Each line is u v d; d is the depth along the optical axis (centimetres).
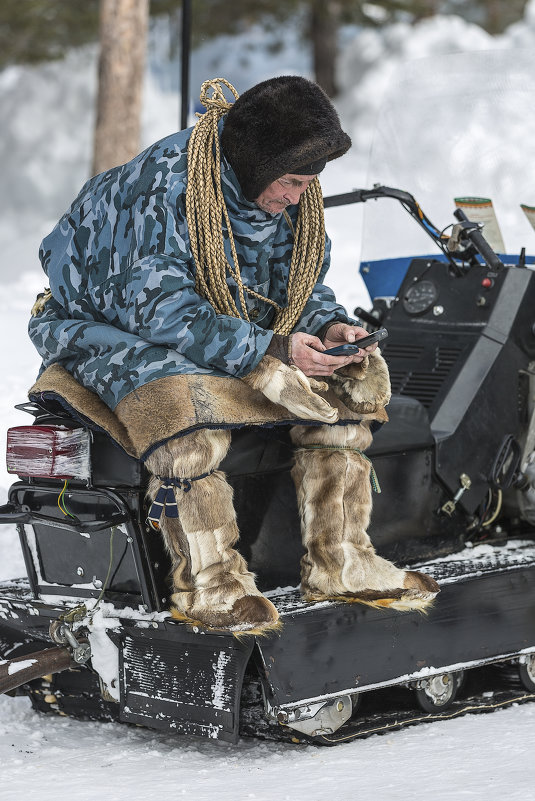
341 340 673
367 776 595
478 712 724
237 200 651
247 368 620
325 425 666
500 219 871
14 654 739
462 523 787
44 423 668
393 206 905
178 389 610
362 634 656
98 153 2819
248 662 638
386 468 740
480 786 572
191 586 629
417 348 823
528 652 734
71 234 672
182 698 632
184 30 1061
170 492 621
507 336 795
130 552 646
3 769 618
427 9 4897
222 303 649
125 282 640
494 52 901
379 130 920
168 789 578
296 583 707
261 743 669
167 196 634
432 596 668
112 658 662
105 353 638
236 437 663
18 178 4159
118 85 2797
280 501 698
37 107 4278
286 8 4909
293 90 630
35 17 4500
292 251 697
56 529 680
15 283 2248
